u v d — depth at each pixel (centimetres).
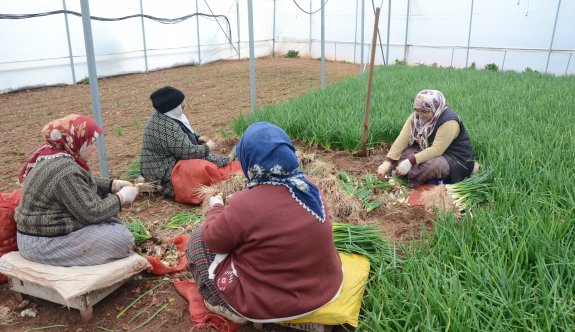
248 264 226
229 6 1775
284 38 2025
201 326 248
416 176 410
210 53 1734
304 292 225
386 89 830
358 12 1788
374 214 364
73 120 261
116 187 321
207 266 246
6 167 531
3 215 274
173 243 332
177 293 280
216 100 949
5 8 1061
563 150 416
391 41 1747
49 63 1179
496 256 256
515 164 382
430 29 1639
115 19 1331
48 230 256
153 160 415
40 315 265
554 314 201
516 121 546
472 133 482
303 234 216
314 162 437
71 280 246
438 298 219
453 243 276
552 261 242
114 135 670
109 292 268
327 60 1897
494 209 330
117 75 1389
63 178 251
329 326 239
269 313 224
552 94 748
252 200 216
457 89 803
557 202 323
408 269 253
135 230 333
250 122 594
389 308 222
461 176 407
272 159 210
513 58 1469
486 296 219
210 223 231
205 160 412
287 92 1047
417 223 342
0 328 254
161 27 1510
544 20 1380
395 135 539
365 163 485
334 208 349
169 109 407
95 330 250
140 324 254
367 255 281
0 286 291
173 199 417
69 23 1217
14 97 1031
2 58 1070
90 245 260
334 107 662
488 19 1496
